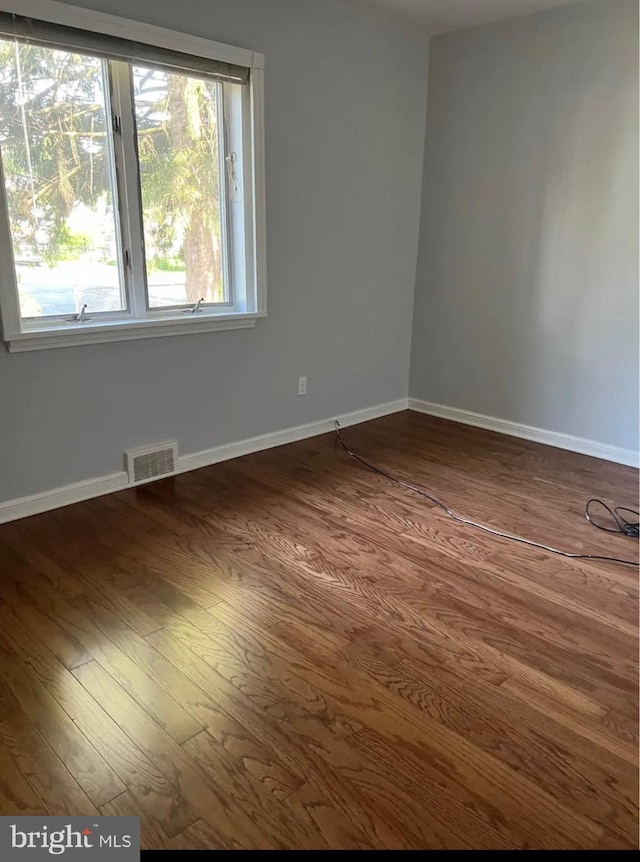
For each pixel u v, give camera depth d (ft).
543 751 5.21
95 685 5.81
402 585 7.53
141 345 9.66
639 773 5.01
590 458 11.89
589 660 6.30
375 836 4.47
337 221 11.97
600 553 8.37
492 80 11.92
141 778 4.87
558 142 11.31
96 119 8.54
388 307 13.66
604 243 11.12
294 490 10.16
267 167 10.45
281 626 6.72
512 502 9.91
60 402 8.95
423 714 5.57
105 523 8.87
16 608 6.91
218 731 5.33
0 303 7.95
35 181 8.18
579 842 4.45
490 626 6.80
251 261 10.68
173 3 8.70
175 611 6.93
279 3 9.90
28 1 7.38
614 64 10.39
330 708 5.62
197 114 9.60
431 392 14.46
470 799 4.77
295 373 12.14
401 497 10.00
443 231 13.37
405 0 10.60
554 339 12.12
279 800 4.72
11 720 5.39
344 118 11.46
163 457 10.41
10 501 8.80
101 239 8.99
